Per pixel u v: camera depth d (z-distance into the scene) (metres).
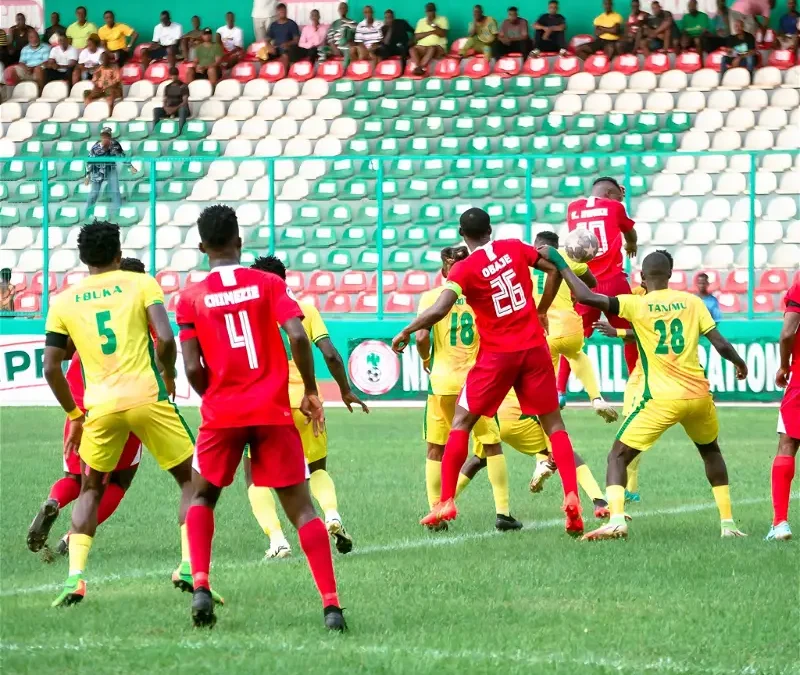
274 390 18.52
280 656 16.89
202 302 18.59
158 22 102.25
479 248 25.62
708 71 89.94
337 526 25.11
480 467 29.81
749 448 44.41
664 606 20.09
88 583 22.67
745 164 81.69
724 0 91.94
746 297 68.94
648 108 88.50
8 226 78.38
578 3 96.69
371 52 94.69
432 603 20.41
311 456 26.08
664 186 79.81
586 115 87.06
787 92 87.44
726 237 74.31
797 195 75.38
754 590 21.17
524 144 84.88
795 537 26.56
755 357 59.94
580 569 23.12
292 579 22.55
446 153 85.56
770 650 17.39
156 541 27.69
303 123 90.19
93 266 21.89
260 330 18.59
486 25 94.38
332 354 22.56
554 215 76.31
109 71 95.62
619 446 26.41
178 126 91.38
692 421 26.20
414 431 51.62
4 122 94.38
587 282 27.64
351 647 17.47
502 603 20.41
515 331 25.72
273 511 25.88
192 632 18.45
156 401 21.20
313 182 81.50
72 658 16.89
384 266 74.00
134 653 17.12
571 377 60.84
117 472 24.92
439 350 29.62
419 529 28.72
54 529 29.45
